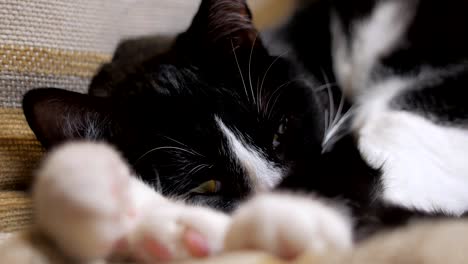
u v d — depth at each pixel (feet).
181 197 1.16
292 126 1.32
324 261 0.76
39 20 1.38
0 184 1.26
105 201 0.77
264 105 1.28
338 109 1.42
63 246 0.77
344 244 0.80
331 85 1.48
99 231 0.77
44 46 1.38
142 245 0.81
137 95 1.27
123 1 1.69
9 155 1.26
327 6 1.64
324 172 1.16
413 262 0.73
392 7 1.56
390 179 1.18
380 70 1.50
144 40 1.60
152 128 1.21
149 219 0.82
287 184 1.15
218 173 1.22
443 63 1.46
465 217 1.02
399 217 1.05
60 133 1.16
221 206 1.17
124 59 1.49
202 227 0.82
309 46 1.54
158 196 0.98
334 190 1.09
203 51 1.31
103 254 0.78
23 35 1.34
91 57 1.53
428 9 1.52
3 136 1.26
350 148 1.26
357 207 1.06
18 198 1.16
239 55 1.32
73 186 0.76
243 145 1.22
